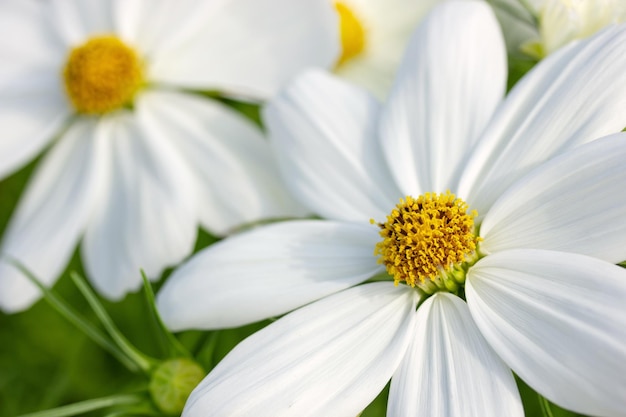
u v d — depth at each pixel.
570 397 0.15
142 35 0.24
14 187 0.27
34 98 0.24
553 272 0.16
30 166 0.27
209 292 0.18
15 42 0.25
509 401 0.15
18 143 0.24
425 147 0.18
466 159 0.18
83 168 0.23
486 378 0.16
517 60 0.20
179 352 0.19
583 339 0.15
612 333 0.15
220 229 0.22
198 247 0.24
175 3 0.24
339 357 0.16
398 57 0.24
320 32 0.23
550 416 0.16
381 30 0.24
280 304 0.17
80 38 0.25
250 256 0.18
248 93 0.23
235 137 0.23
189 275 0.18
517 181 0.17
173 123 0.23
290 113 0.19
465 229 0.17
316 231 0.18
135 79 0.23
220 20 0.24
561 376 0.15
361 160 0.19
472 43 0.18
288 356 0.16
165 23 0.24
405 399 0.16
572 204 0.16
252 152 0.22
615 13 0.19
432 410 0.16
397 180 0.18
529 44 0.20
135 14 0.24
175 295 0.18
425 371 0.16
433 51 0.18
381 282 0.17
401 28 0.24
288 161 0.19
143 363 0.19
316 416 0.16
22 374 0.25
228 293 0.18
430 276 0.17
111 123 0.23
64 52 0.25
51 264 0.22
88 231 0.22
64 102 0.24
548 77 0.18
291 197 0.21
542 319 0.16
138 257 0.21
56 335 0.25
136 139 0.23
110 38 0.24
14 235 0.23
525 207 0.17
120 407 0.21
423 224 0.17
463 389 0.16
